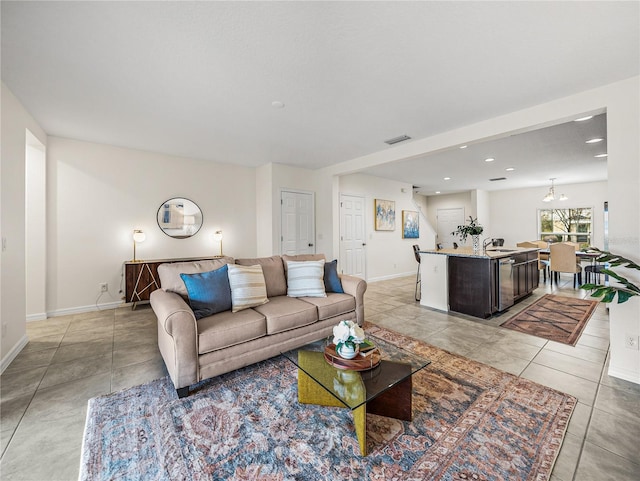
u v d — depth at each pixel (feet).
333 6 5.02
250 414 5.63
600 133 11.71
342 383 5.12
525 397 6.16
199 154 14.73
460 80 7.54
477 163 16.74
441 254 13.07
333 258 17.60
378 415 5.59
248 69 7.01
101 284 13.07
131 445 4.79
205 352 6.43
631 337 6.85
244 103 8.84
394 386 5.49
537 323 11.08
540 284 18.63
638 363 6.75
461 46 6.15
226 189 16.76
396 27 5.57
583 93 8.07
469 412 5.66
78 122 10.35
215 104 8.89
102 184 13.03
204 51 6.31
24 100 8.51
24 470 4.33
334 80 7.54
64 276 12.26
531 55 6.44
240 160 16.02
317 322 8.64
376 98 8.53
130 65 6.81
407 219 23.81
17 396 6.24
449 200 29.86
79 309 12.57
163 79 7.44
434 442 4.88
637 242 6.91
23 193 8.77
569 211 23.75
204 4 4.97
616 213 7.21
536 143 12.99
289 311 7.95
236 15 5.24
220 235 16.22
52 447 4.80
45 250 11.79
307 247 18.06
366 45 6.12
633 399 6.07
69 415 5.62
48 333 10.03
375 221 21.15
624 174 7.18
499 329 10.46
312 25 5.51
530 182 23.00
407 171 19.10
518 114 9.38
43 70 6.99
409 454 4.63
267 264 9.83
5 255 7.65
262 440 4.94
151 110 9.31
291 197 17.35
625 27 5.53
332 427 5.28
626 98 7.31
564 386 6.59
